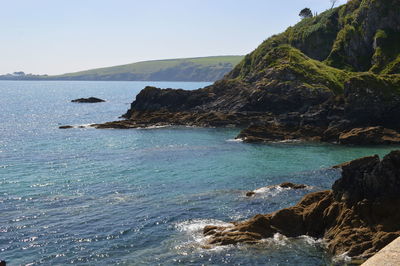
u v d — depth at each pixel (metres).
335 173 52.66
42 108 165.00
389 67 105.75
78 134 89.19
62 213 37.91
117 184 48.06
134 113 115.31
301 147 71.50
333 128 78.31
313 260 27.58
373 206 29.78
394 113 81.12
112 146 74.06
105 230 33.88
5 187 46.44
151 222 35.59
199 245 30.44
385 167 30.69
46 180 49.75
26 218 36.53
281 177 51.03
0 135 88.50
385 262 15.42
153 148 71.88
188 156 64.81
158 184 48.09
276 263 27.36
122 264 27.91
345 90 83.38
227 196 42.91
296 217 32.25
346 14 137.12
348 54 123.31
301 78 101.25
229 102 107.44
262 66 120.62
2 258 28.88
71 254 29.55
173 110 112.88
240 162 60.06
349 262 26.41
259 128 81.56
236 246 29.72
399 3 116.62
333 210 31.28
